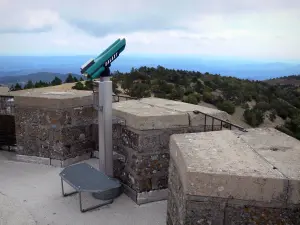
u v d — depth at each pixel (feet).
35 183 18.28
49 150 21.24
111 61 15.70
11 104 22.79
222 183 7.87
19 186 17.81
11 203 15.52
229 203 7.97
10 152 24.41
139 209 15.10
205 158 8.92
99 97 15.94
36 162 21.72
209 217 8.15
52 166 21.13
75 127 21.39
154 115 15.19
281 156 9.16
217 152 9.47
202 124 16.35
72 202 15.79
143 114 15.38
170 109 17.03
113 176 17.28
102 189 14.42
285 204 7.64
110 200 15.74
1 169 20.57
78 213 14.67
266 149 9.80
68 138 21.09
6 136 24.91
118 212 14.80
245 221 7.95
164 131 15.52
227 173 7.86
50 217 14.30
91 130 22.47
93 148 22.79
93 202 15.64
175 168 10.34
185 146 10.03
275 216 7.75
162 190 16.01
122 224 13.73
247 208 7.88
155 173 15.71
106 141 16.25
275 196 7.64
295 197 7.56
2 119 24.90
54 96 21.09
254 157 9.06
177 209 9.70
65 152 21.03
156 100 20.94
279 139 10.89
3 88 29.27
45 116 20.85
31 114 21.29
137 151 15.24
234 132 11.82
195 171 8.00
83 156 22.22
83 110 21.68
